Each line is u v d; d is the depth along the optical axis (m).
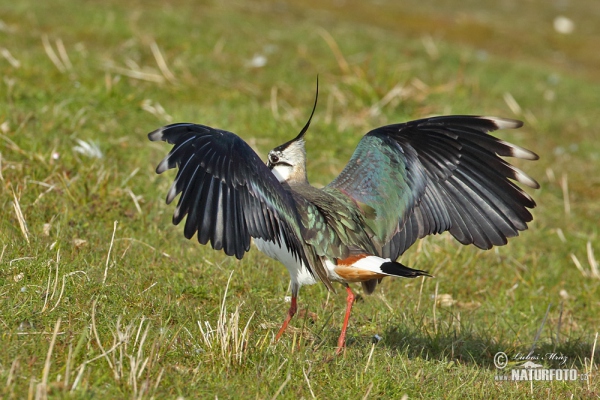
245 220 7.64
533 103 23.59
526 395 9.26
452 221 8.97
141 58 20.16
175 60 20.25
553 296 13.13
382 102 19.72
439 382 9.09
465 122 8.64
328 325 10.53
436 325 11.16
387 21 32.34
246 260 11.91
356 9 33.31
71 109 15.85
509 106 22.45
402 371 9.24
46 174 12.95
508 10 38.94
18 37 19.81
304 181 9.78
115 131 15.47
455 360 10.30
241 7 28.77
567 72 29.61
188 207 7.38
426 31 31.94
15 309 8.85
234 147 7.81
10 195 11.93
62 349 8.18
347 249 8.73
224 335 8.66
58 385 7.34
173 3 26.83
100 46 20.45
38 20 21.55
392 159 9.17
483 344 10.84
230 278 10.12
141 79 18.64
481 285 13.10
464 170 8.89
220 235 7.45
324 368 8.84
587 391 9.47
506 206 8.82
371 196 9.13
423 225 9.03
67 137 14.42
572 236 15.55
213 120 16.89
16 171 12.65
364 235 8.95
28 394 7.06
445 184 8.97
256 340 9.38
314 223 8.69
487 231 8.89
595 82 28.66
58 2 23.61
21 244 10.62
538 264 14.16
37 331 8.49
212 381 8.16
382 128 9.45
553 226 15.88
